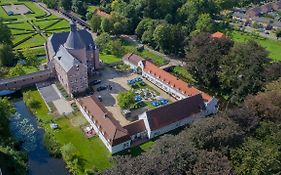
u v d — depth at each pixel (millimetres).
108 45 178750
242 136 87438
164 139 86688
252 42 141250
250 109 100125
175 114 116438
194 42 151625
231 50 138125
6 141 104812
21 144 109688
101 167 99688
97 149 107375
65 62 136000
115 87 144875
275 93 103500
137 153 105812
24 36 195500
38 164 102250
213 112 127500
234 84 132750
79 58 145000
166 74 142875
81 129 116812
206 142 85500
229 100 138125
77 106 130375
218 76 137250
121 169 76000
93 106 117688
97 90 141500
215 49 141125
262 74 127875
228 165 75125
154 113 112750
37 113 126312
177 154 78438
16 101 137750
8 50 161625
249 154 81250
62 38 153250
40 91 140125
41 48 181000
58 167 101188
